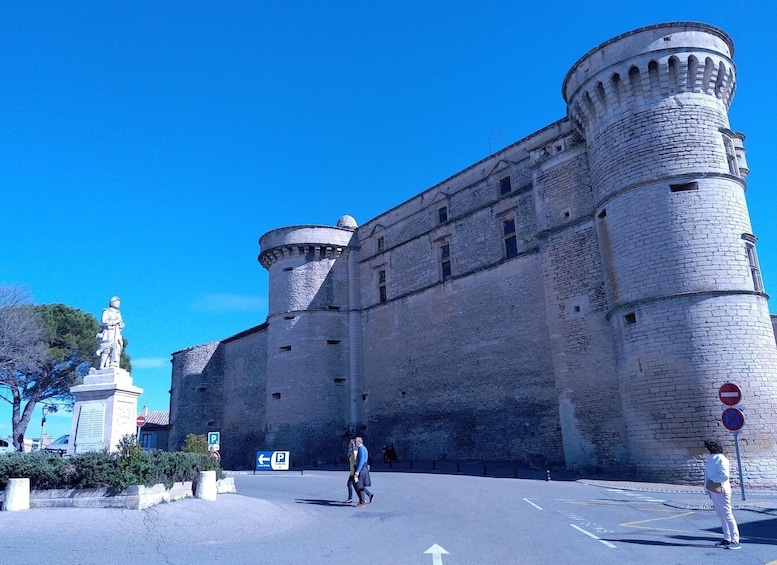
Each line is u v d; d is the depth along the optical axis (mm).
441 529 11828
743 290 21156
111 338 17672
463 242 35688
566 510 14445
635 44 24062
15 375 40281
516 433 29844
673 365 21109
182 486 14688
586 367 26047
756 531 11453
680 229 22031
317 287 42719
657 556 8984
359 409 40531
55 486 13172
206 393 53375
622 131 24234
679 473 20266
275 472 31969
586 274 26812
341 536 11148
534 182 30484
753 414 19938
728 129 23672
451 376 34281
